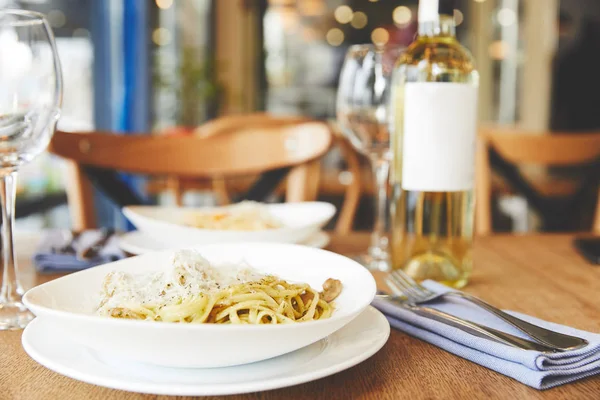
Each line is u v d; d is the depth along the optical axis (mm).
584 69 6145
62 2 3648
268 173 1547
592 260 957
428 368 535
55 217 3602
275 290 570
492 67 6199
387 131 990
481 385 499
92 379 446
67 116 3758
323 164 3883
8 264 704
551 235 1204
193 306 504
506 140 1672
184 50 4887
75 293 574
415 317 607
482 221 1638
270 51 6051
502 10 6137
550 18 6082
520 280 854
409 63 820
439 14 809
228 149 1566
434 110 784
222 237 888
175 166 1542
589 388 493
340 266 650
